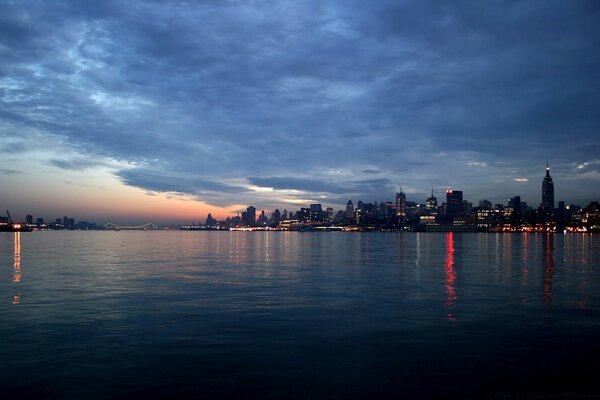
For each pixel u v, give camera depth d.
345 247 131.75
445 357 18.47
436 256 85.88
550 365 17.53
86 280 43.56
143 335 21.84
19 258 75.00
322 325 24.00
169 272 51.88
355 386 15.46
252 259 76.00
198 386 15.41
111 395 14.68
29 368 17.06
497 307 29.39
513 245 149.88
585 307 29.44
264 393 14.88
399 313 27.28
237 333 22.27
